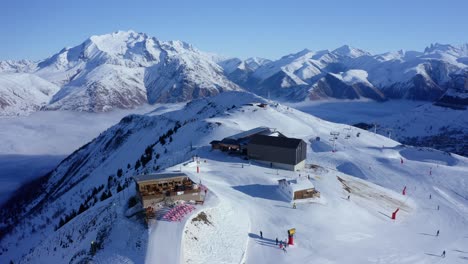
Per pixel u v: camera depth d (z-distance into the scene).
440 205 81.62
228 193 67.44
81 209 115.25
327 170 93.56
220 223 53.34
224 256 46.47
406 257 53.75
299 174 84.62
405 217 71.94
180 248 44.50
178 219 50.34
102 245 48.00
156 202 54.59
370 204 74.38
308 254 50.25
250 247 50.25
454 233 66.19
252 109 157.12
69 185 184.00
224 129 126.69
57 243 62.88
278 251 50.06
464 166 118.31
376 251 54.22
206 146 108.25
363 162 107.75
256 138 92.56
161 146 143.38
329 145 122.19
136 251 44.94
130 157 176.75
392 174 100.25
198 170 80.38
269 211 62.81
